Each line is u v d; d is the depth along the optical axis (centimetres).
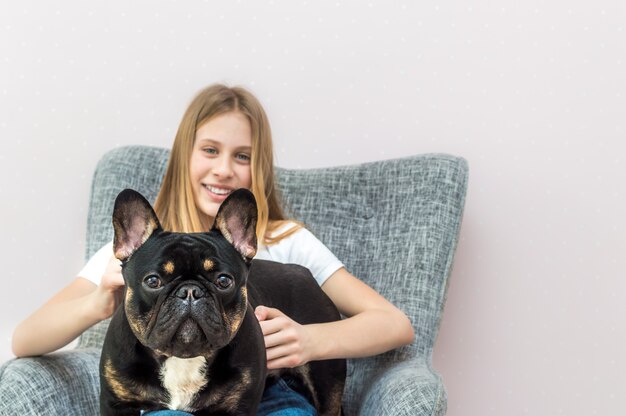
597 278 316
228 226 193
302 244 264
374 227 285
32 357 225
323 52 323
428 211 274
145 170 296
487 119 319
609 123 315
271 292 234
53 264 326
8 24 322
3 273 325
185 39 324
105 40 324
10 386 206
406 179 283
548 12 315
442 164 279
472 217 321
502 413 322
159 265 176
